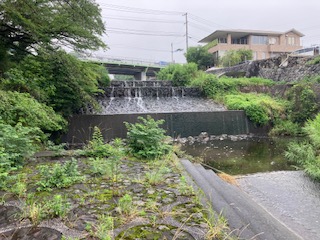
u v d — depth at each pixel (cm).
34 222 229
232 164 689
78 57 952
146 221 235
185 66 2077
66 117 984
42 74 931
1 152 355
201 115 1223
